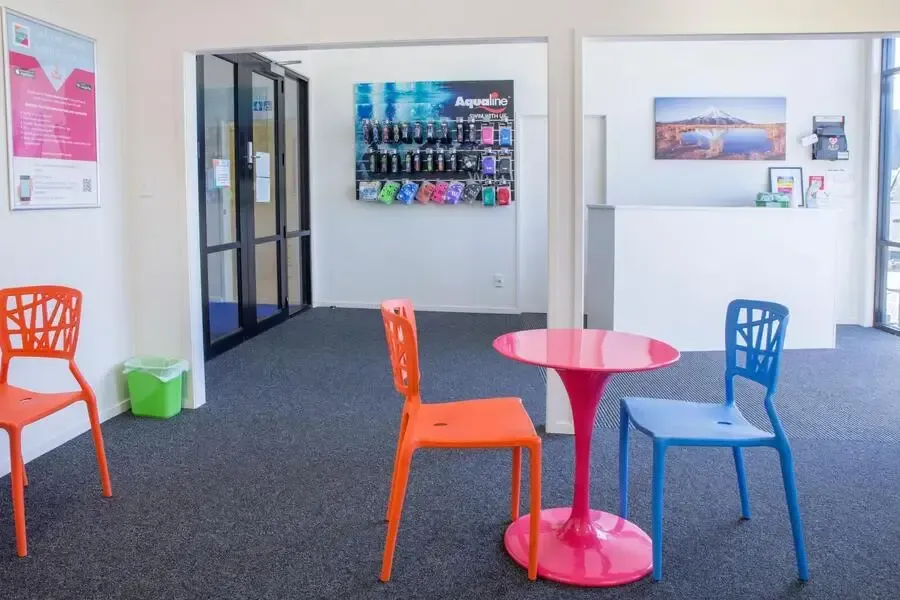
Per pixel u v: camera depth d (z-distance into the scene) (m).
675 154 7.34
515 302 7.76
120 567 2.46
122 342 4.14
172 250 4.14
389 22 3.76
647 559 2.48
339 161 7.78
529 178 7.64
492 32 3.70
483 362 5.50
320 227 7.91
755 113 7.23
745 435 2.40
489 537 2.69
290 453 3.57
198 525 2.78
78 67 3.67
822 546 2.62
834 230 5.92
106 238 3.96
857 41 7.05
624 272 5.89
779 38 3.71
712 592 2.32
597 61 7.33
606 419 4.12
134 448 3.61
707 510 2.93
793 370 5.30
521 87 7.45
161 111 4.05
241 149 6.10
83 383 2.98
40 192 3.44
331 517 2.86
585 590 2.33
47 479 3.21
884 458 3.52
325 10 3.81
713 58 7.24
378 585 2.35
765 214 5.88
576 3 3.63
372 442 3.74
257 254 6.62
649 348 2.55
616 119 7.37
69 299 3.00
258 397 4.54
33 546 2.60
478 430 2.40
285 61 6.85
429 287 7.86
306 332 6.63
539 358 2.38
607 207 6.05
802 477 3.28
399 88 7.49
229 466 3.39
